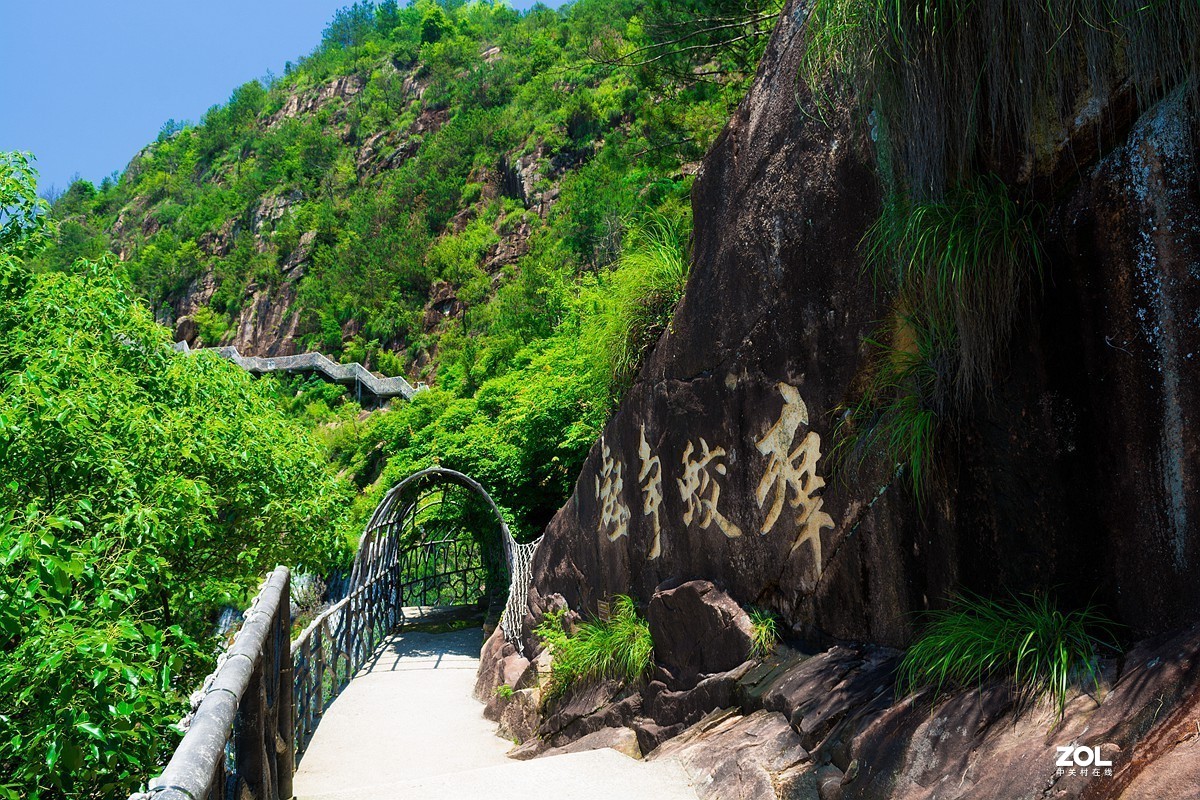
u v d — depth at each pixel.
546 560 8.03
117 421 5.95
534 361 14.90
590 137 60.06
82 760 3.98
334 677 8.15
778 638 4.16
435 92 80.62
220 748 1.93
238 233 79.50
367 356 59.12
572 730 5.40
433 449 14.84
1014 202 2.93
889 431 3.49
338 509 9.16
